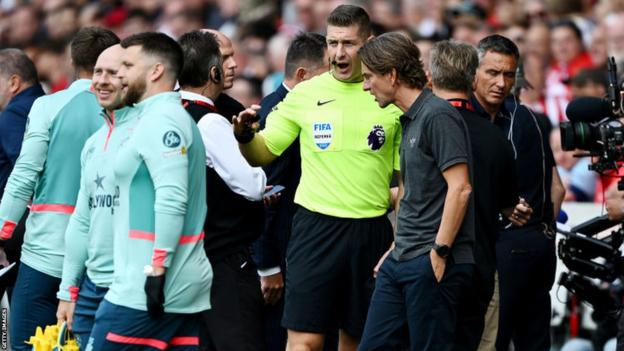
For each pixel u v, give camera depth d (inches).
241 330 1035.9
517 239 1107.3
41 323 1098.7
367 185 1055.0
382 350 991.0
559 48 1776.6
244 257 1048.2
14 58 1192.2
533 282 1127.0
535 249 1109.7
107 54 956.0
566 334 1310.3
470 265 965.8
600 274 1116.5
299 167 1117.7
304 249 1061.8
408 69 970.1
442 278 958.4
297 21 2146.9
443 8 1991.9
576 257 1122.0
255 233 1058.7
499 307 1096.2
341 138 1052.5
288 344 1072.2
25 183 1077.8
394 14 2028.8
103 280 960.9
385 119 1051.9
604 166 1038.4
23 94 1187.9
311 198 1061.8
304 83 1074.7
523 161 1112.8
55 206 1085.1
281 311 1136.8
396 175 1110.4
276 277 1124.5
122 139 944.9
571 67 1765.5
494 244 1011.3
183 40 1047.0
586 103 1040.2
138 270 925.2
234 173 1026.1
